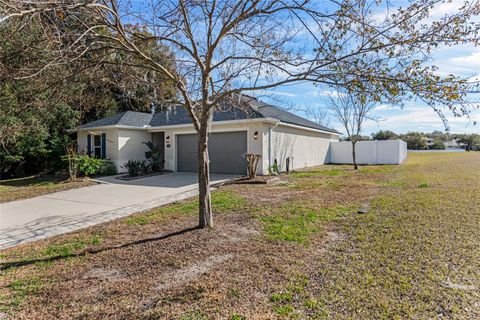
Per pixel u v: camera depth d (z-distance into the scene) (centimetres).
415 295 308
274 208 711
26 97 422
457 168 1558
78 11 369
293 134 1762
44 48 369
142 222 638
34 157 1720
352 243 467
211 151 1584
